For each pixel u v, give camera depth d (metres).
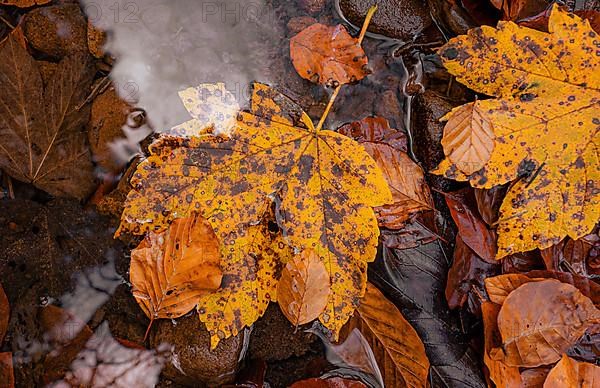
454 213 0.70
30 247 0.70
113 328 0.70
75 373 0.69
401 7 0.71
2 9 0.71
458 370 0.69
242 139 0.67
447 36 0.72
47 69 0.71
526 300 0.67
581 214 0.67
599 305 0.68
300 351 0.70
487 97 0.71
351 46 0.71
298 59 0.71
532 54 0.67
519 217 0.67
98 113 0.71
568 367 0.67
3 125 0.70
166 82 0.71
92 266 0.70
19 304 0.69
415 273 0.70
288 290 0.67
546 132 0.67
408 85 0.72
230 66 0.72
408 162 0.70
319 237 0.67
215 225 0.67
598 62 0.66
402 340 0.69
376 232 0.67
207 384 0.69
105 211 0.71
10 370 0.69
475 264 0.70
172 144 0.67
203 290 0.67
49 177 0.70
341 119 0.72
